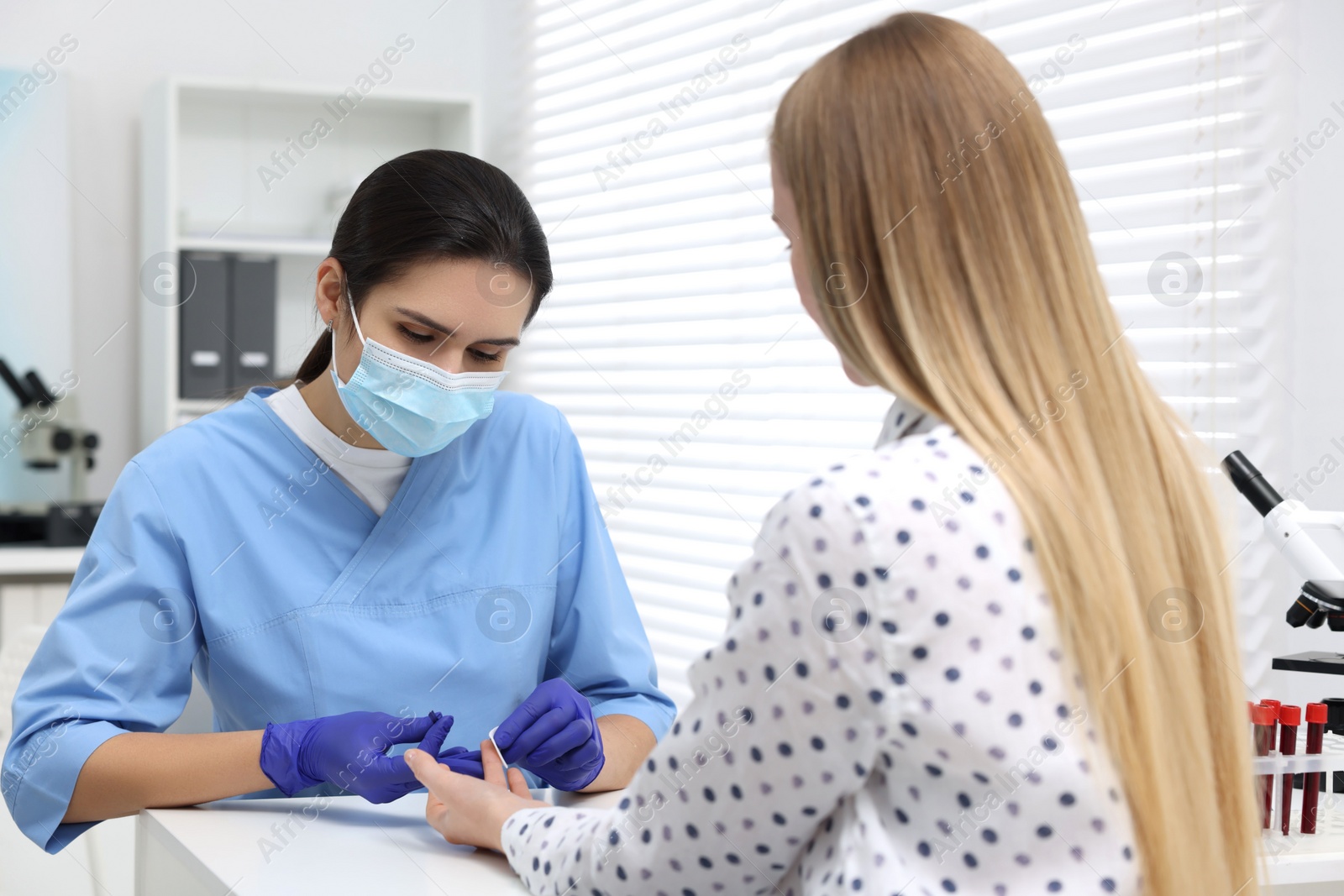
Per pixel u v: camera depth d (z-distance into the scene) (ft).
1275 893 3.81
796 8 8.02
